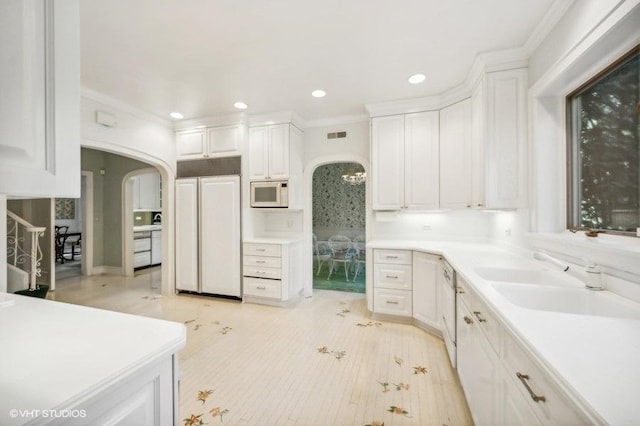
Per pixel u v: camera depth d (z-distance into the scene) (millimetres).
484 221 3117
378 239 3551
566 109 1887
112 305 3555
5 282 1404
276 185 3574
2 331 904
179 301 3707
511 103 2154
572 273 1603
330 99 3102
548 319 978
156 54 2215
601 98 1596
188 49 2148
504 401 1061
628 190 1404
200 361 2256
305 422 1616
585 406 562
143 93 2936
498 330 1128
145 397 770
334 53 2211
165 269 3945
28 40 629
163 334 886
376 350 2426
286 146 3527
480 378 1373
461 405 1749
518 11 1740
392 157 3158
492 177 2201
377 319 3111
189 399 1808
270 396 1837
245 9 1726
